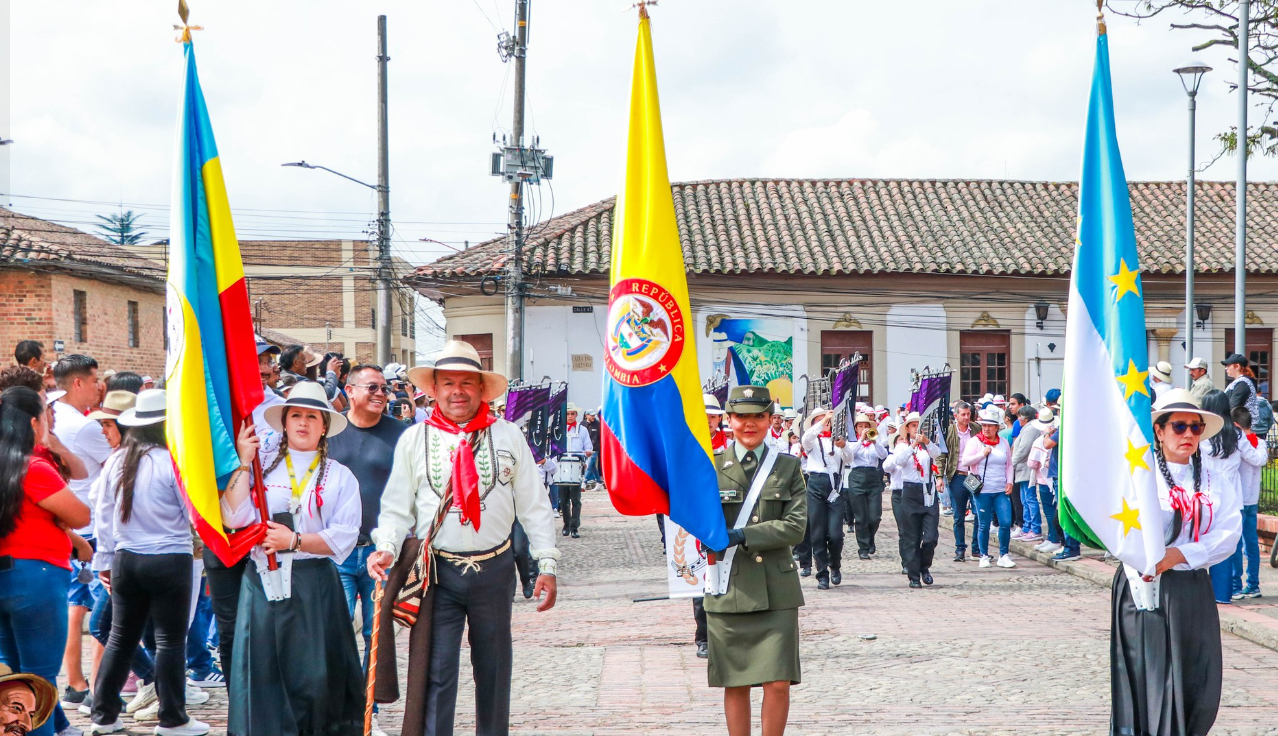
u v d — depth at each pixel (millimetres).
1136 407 5223
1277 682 7512
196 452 4914
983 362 28094
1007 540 13555
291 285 54031
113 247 29094
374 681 5113
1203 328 28125
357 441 6797
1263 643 8656
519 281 22828
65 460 5820
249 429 5145
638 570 13617
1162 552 4992
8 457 5145
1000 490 13547
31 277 23438
